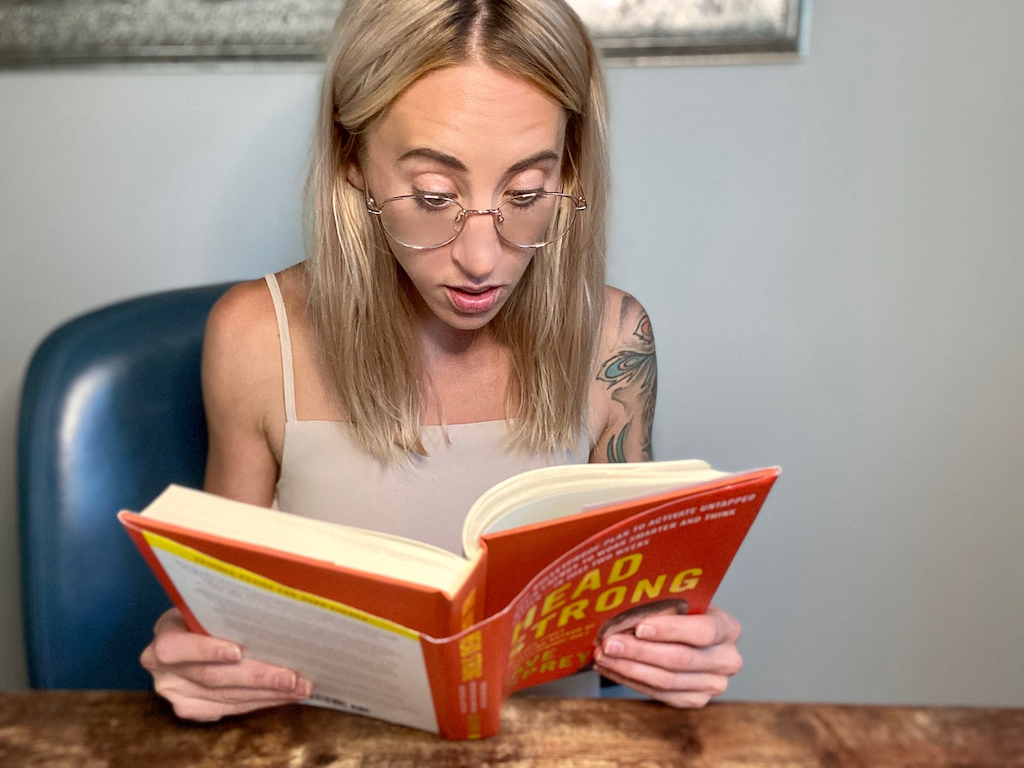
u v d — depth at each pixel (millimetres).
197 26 1249
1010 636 1528
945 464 1441
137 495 1022
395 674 566
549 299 953
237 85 1279
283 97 1282
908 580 1509
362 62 729
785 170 1309
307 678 616
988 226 1323
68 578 966
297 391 974
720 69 1266
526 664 663
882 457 1443
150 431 1042
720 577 673
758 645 1572
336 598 545
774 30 1233
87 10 1241
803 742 611
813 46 1250
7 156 1316
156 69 1269
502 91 707
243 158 1315
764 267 1354
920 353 1386
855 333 1381
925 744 609
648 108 1286
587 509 577
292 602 541
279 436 991
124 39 1255
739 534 635
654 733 621
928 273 1349
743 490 596
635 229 1341
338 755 598
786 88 1271
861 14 1237
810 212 1327
